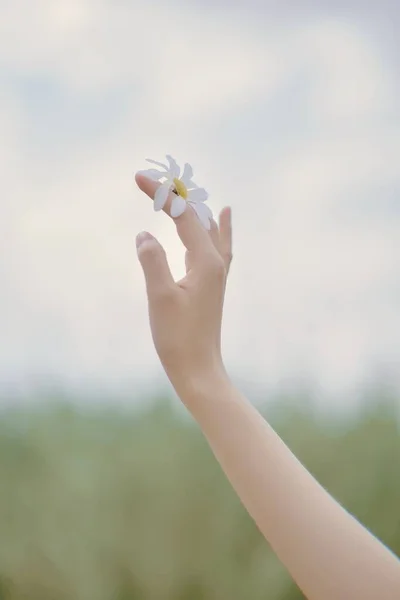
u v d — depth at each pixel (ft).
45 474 8.84
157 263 3.63
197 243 3.70
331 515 3.46
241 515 8.78
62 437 9.00
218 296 3.67
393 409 9.18
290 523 3.45
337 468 9.04
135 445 9.00
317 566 3.42
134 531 8.75
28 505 8.77
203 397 3.58
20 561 8.67
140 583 8.68
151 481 8.84
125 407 9.11
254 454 3.51
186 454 8.96
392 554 3.44
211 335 3.65
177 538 8.75
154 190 3.75
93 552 8.70
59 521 8.75
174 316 3.62
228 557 8.72
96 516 8.77
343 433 9.12
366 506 8.95
